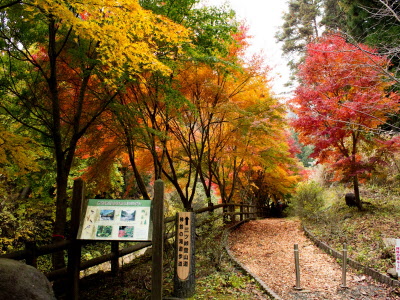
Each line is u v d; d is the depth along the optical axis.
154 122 7.45
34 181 7.75
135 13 4.09
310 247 7.94
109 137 7.07
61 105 6.38
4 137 4.11
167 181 10.75
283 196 21.50
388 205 9.33
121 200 3.59
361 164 9.01
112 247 4.45
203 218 7.61
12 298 2.28
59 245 3.24
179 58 6.29
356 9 10.77
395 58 7.35
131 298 4.06
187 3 5.89
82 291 4.32
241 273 5.50
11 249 7.81
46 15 4.18
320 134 8.80
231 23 7.87
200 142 10.78
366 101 7.52
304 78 8.98
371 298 4.46
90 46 5.53
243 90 8.84
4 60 5.76
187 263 4.25
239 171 13.51
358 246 6.73
